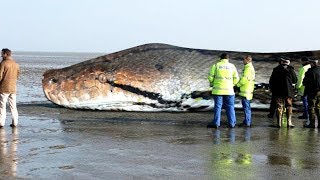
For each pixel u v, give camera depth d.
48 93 14.14
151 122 11.66
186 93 13.74
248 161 7.07
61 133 9.57
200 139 9.10
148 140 8.88
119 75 13.81
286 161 7.11
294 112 14.25
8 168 6.44
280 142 8.86
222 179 5.97
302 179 6.05
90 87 13.84
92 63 14.52
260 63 14.41
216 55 14.74
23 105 15.09
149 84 13.70
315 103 11.05
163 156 7.38
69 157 7.20
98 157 7.24
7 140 8.64
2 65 10.24
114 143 8.49
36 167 6.52
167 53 14.72
